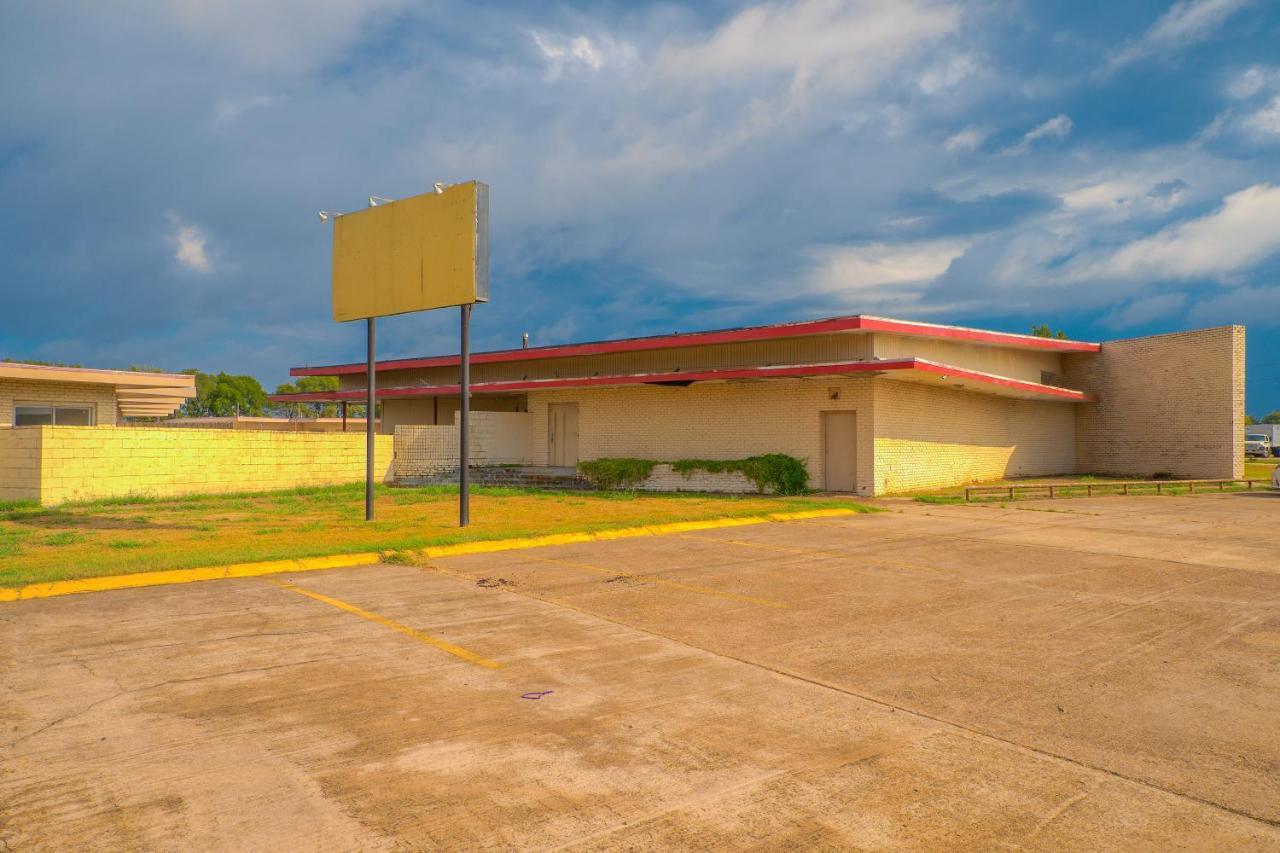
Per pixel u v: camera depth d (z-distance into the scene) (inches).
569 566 428.5
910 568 432.8
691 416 992.2
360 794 166.6
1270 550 504.7
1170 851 148.7
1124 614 330.6
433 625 302.7
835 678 245.9
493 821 156.3
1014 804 165.9
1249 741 199.6
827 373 831.1
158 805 160.6
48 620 300.0
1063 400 1230.3
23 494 726.5
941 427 987.3
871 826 156.1
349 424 1798.7
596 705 220.7
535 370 1181.7
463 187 565.9
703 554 473.4
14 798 162.6
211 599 338.3
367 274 621.6
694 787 171.8
